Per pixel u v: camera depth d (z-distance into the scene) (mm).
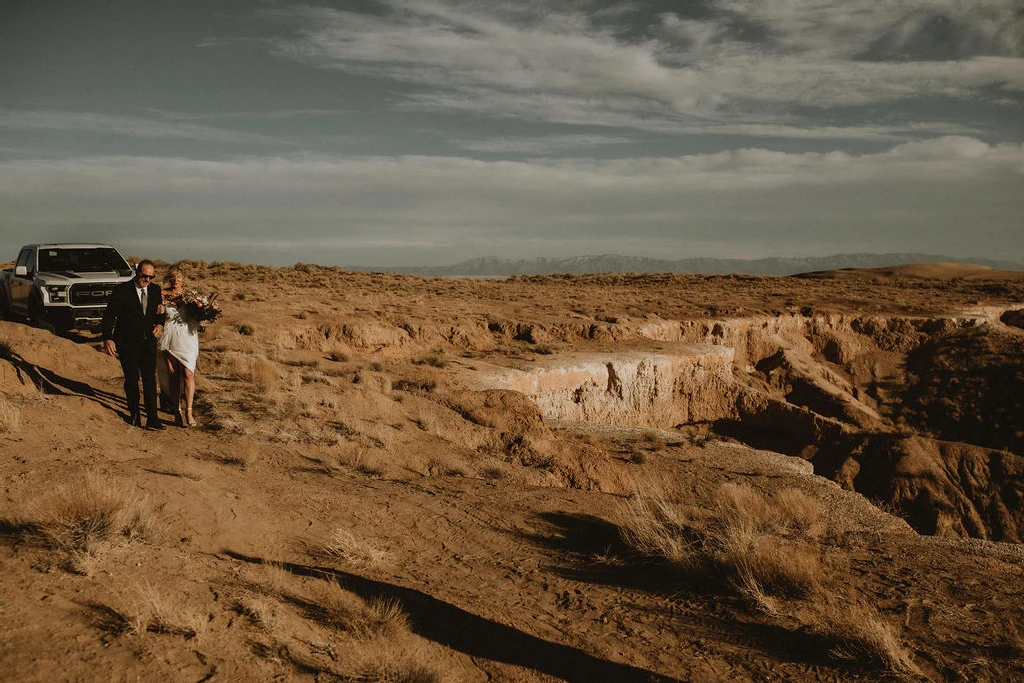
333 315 30375
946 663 5230
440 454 12016
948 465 39719
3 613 3938
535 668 5043
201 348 18812
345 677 4129
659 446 18844
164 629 4121
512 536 8102
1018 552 8344
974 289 78750
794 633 5766
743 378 47844
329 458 10258
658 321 45375
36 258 17109
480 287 60000
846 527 10250
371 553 6621
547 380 28172
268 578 5312
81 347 12422
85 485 5809
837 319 54844
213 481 7707
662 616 6137
